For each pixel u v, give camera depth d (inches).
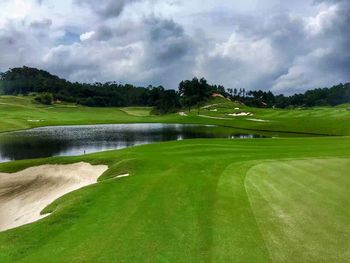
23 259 569.9
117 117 7313.0
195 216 678.5
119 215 721.0
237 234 582.6
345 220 613.6
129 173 1173.1
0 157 2434.8
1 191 1288.1
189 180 957.2
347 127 3897.6
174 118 6668.3
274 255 506.0
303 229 585.0
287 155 1322.6
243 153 1416.1
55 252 579.5
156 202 784.9
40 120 5723.4
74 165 1448.1
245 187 847.1
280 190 805.2
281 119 4995.1
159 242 576.4
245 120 5428.2
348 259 487.2
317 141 1881.2
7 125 4630.9
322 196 746.8
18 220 1005.8
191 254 527.5
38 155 2509.8
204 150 1533.0
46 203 1083.3
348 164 1073.5
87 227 673.0
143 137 3683.6
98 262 526.6
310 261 486.0
